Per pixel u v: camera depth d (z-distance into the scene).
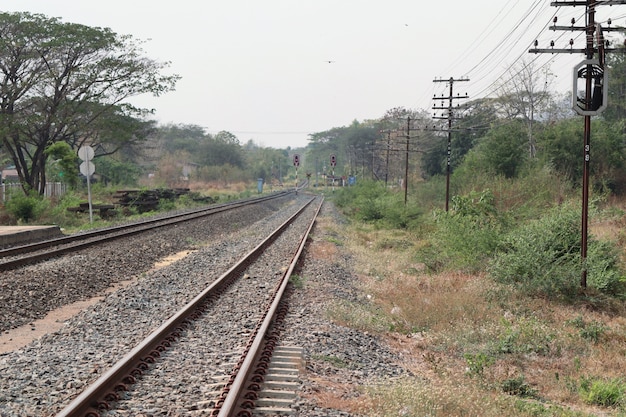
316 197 88.31
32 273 13.97
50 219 31.23
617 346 11.85
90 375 7.26
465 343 11.51
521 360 10.84
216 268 17.38
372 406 7.07
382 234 33.00
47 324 10.91
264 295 13.20
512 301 15.13
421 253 22.02
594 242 17.42
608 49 16.56
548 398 8.94
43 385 6.89
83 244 19.44
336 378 8.19
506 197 31.86
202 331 9.84
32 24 39.50
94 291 14.20
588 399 8.78
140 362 7.67
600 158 40.91
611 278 15.99
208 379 7.25
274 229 31.91
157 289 13.70
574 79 16.22
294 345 9.22
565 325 13.27
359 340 10.73
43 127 41.75
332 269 18.41
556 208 18.41
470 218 22.25
